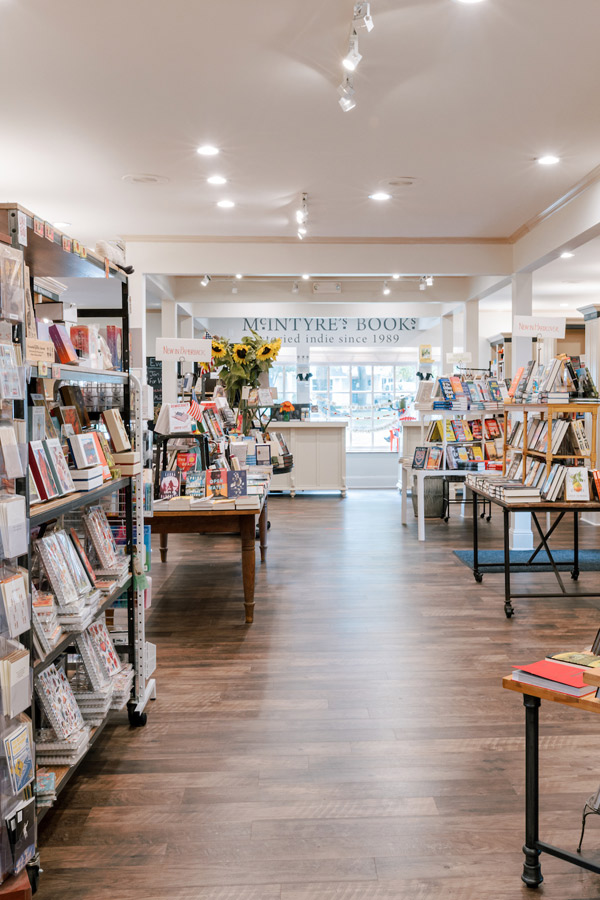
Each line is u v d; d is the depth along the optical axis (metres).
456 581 5.82
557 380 5.12
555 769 2.80
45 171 5.44
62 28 3.33
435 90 4.00
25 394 1.95
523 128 4.57
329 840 2.35
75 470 2.58
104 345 3.05
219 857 2.26
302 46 3.50
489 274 7.72
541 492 4.99
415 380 14.12
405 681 3.71
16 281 1.93
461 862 2.23
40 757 2.39
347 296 10.91
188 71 3.78
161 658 4.09
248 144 4.86
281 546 7.33
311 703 3.44
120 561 3.09
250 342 7.46
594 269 9.86
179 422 5.09
